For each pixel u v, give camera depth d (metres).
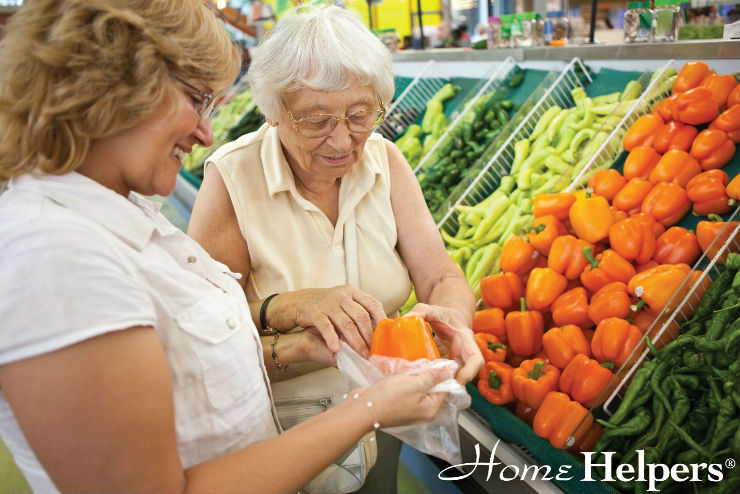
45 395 0.71
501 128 2.91
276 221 1.55
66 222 0.76
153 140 0.85
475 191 2.66
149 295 0.88
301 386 1.54
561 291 1.85
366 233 1.63
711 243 1.54
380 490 1.67
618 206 1.90
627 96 2.22
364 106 1.33
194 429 0.97
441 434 1.21
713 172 1.74
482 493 1.72
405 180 1.70
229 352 0.98
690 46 2.07
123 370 0.74
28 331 0.71
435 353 1.25
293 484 0.88
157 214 1.01
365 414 0.95
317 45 1.25
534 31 3.04
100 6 0.76
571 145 2.34
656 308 1.58
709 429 1.28
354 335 1.29
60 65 0.75
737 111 1.76
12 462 2.58
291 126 1.37
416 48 4.24
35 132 0.78
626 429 1.36
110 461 0.74
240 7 6.23
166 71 0.83
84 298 0.73
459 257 2.43
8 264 0.72
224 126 4.98
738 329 1.30
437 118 3.41
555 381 1.65
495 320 1.93
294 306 1.39
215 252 1.53
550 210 2.03
